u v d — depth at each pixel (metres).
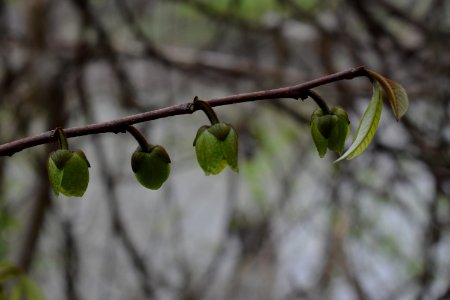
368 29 5.85
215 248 8.31
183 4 6.76
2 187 6.73
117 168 8.01
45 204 6.60
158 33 7.68
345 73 2.12
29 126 6.66
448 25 5.70
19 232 6.68
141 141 2.32
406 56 5.95
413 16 6.18
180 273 7.73
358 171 6.45
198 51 6.88
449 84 5.32
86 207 8.05
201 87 8.23
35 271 7.21
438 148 5.27
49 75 6.39
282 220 7.82
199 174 9.62
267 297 7.91
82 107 6.39
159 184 2.33
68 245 6.72
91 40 6.52
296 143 8.08
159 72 7.52
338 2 6.04
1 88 6.38
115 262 7.80
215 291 8.09
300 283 7.54
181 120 7.97
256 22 6.58
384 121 5.94
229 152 2.16
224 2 6.39
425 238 5.80
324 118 2.21
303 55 7.29
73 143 7.21
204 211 9.45
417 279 6.47
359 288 6.80
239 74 6.82
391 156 5.98
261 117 7.84
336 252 6.93
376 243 7.21
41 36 6.41
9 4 6.66
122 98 6.50
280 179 7.79
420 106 5.96
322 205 7.19
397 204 6.81
